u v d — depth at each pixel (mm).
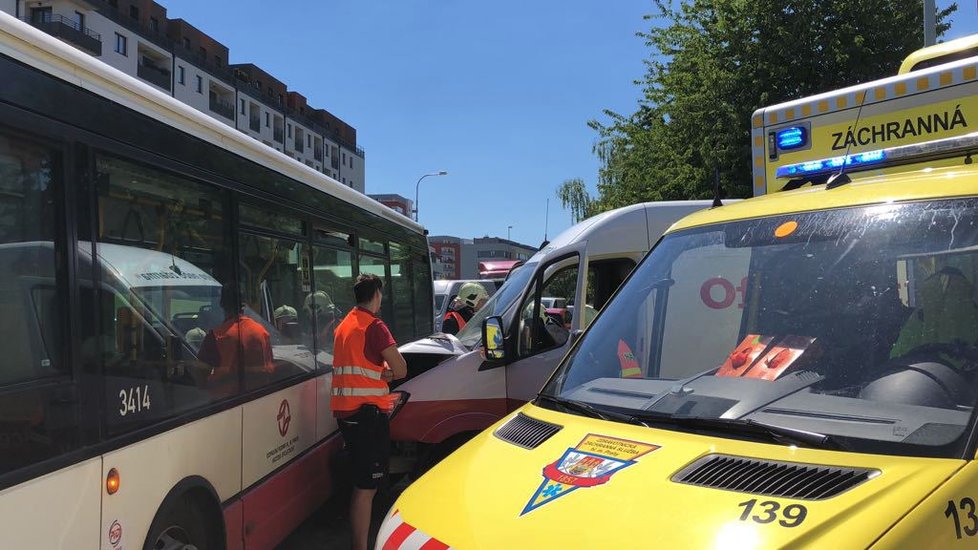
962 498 1728
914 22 12828
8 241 2557
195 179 3941
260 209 4812
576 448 2326
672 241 3230
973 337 2148
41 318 2670
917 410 2035
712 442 2146
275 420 4719
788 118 4223
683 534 1738
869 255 2467
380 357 4953
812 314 2473
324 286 6156
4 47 2619
